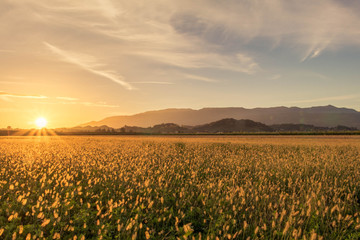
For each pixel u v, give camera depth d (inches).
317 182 373.7
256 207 290.4
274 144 1378.0
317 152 938.7
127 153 794.2
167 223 255.9
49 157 691.4
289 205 280.1
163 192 332.5
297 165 568.1
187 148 1065.5
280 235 223.1
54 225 230.1
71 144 1368.1
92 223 258.1
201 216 273.7
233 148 1111.0
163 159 673.0
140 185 342.6
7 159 648.4
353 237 231.9
